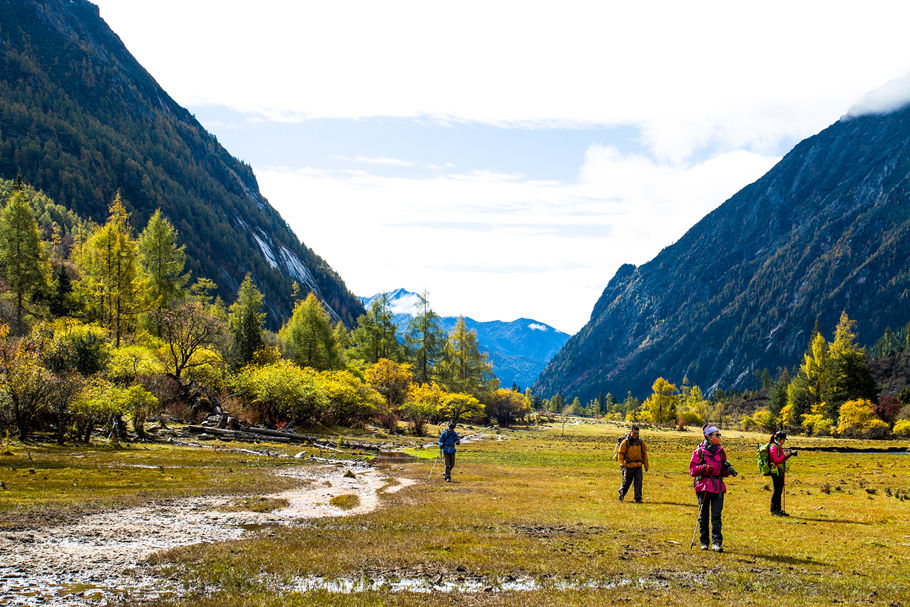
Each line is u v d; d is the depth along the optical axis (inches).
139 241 3176.7
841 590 339.0
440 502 685.3
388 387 3203.7
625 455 711.7
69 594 318.0
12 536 440.8
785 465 614.9
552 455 1608.0
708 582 356.5
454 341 4670.3
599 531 513.3
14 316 2684.5
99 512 548.7
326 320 3809.1
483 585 349.4
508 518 575.2
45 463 890.1
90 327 1854.1
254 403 2118.6
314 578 356.8
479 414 4020.7
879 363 6707.7
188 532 481.4
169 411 1839.3
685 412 5959.6
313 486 818.2
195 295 4082.2
